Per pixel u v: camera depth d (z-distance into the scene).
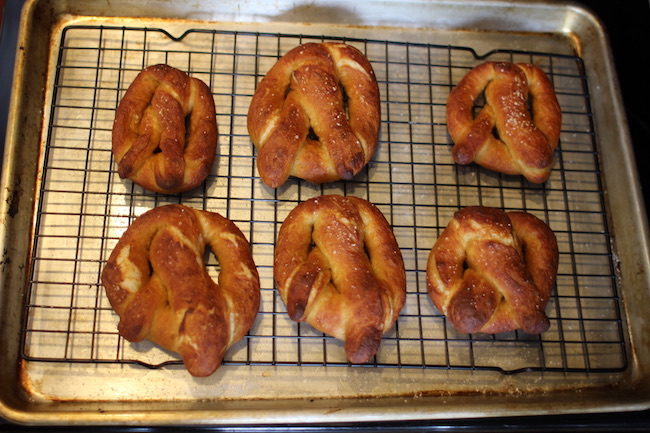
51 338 0.43
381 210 0.48
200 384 0.42
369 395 0.43
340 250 0.42
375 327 0.40
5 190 0.43
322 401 0.43
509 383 0.44
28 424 0.39
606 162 0.50
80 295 0.44
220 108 0.49
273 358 0.43
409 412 0.41
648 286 0.46
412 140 0.50
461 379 0.44
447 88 0.52
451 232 0.44
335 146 0.44
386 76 0.51
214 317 0.40
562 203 0.49
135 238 0.42
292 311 0.40
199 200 0.46
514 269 0.43
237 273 0.42
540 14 0.53
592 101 0.52
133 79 0.49
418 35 0.53
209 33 0.51
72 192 0.45
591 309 0.47
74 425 0.40
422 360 0.44
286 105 0.46
